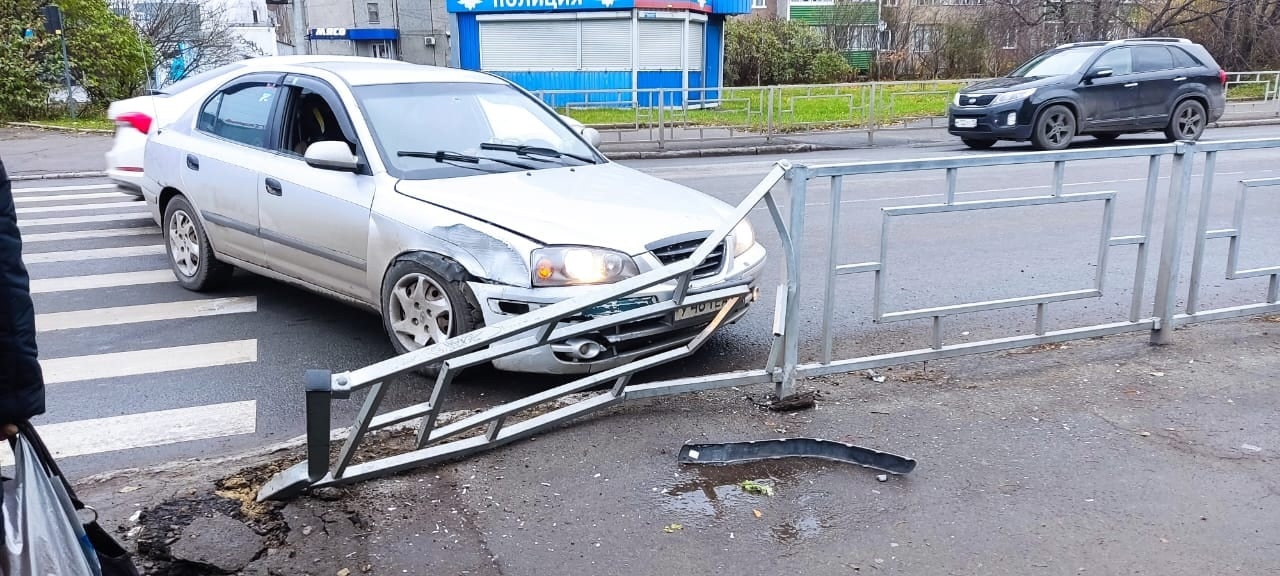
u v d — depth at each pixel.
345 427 4.16
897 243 8.29
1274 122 20.91
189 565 2.98
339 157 4.91
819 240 8.50
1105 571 2.92
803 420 4.07
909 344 5.38
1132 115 15.83
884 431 3.95
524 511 3.31
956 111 16.14
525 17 24.56
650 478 3.54
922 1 34.41
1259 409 4.13
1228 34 30.14
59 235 8.84
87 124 20.70
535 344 3.67
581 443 3.85
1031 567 2.95
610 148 17.17
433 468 3.63
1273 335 5.18
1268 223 9.01
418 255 4.56
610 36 24.61
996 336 5.54
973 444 3.81
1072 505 3.32
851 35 34.62
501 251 4.31
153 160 6.61
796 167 3.94
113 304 6.32
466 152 5.25
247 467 3.65
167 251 6.79
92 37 23.30
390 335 4.84
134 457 3.93
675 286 4.37
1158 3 30.98
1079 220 9.27
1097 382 4.48
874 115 19.52
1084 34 30.44
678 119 18.20
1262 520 3.21
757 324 5.81
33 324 1.87
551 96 19.47
